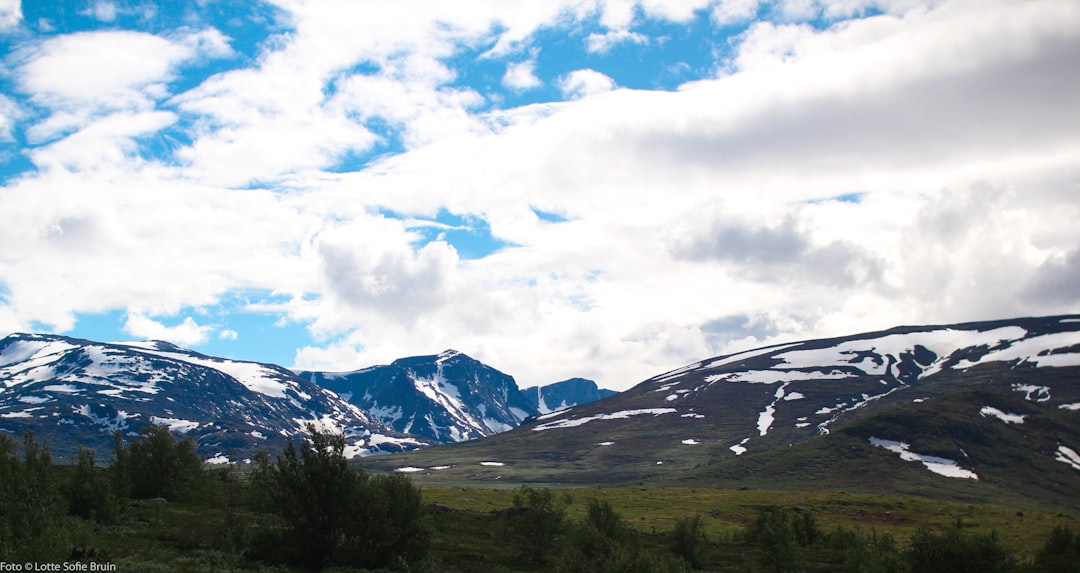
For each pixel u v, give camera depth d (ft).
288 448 176.35
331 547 173.37
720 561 274.77
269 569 156.15
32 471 150.41
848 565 229.86
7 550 118.32
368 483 179.22
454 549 238.68
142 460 263.29
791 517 326.44
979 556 187.42
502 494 474.90
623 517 408.67
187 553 163.53
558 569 193.47
